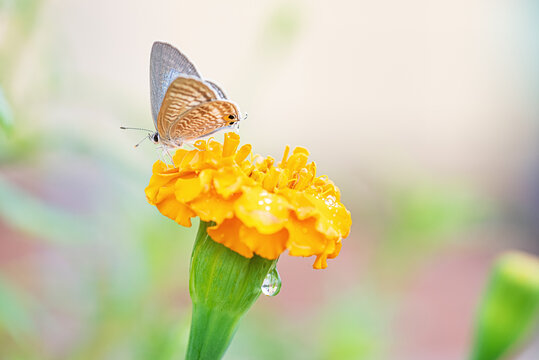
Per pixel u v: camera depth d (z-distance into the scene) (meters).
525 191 1.42
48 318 0.41
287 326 0.49
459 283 1.09
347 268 0.69
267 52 0.43
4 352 0.40
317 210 0.31
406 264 0.48
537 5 1.37
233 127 0.35
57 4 0.39
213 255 0.31
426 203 0.48
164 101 0.33
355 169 0.59
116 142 0.40
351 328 0.45
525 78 1.43
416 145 1.40
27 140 0.37
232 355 0.43
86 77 0.39
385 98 1.37
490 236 1.13
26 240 0.68
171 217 0.31
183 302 0.47
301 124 1.29
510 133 1.46
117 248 0.40
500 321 0.39
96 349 0.40
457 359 0.89
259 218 0.30
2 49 0.37
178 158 0.32
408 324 0.61
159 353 0.39
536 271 0.39
